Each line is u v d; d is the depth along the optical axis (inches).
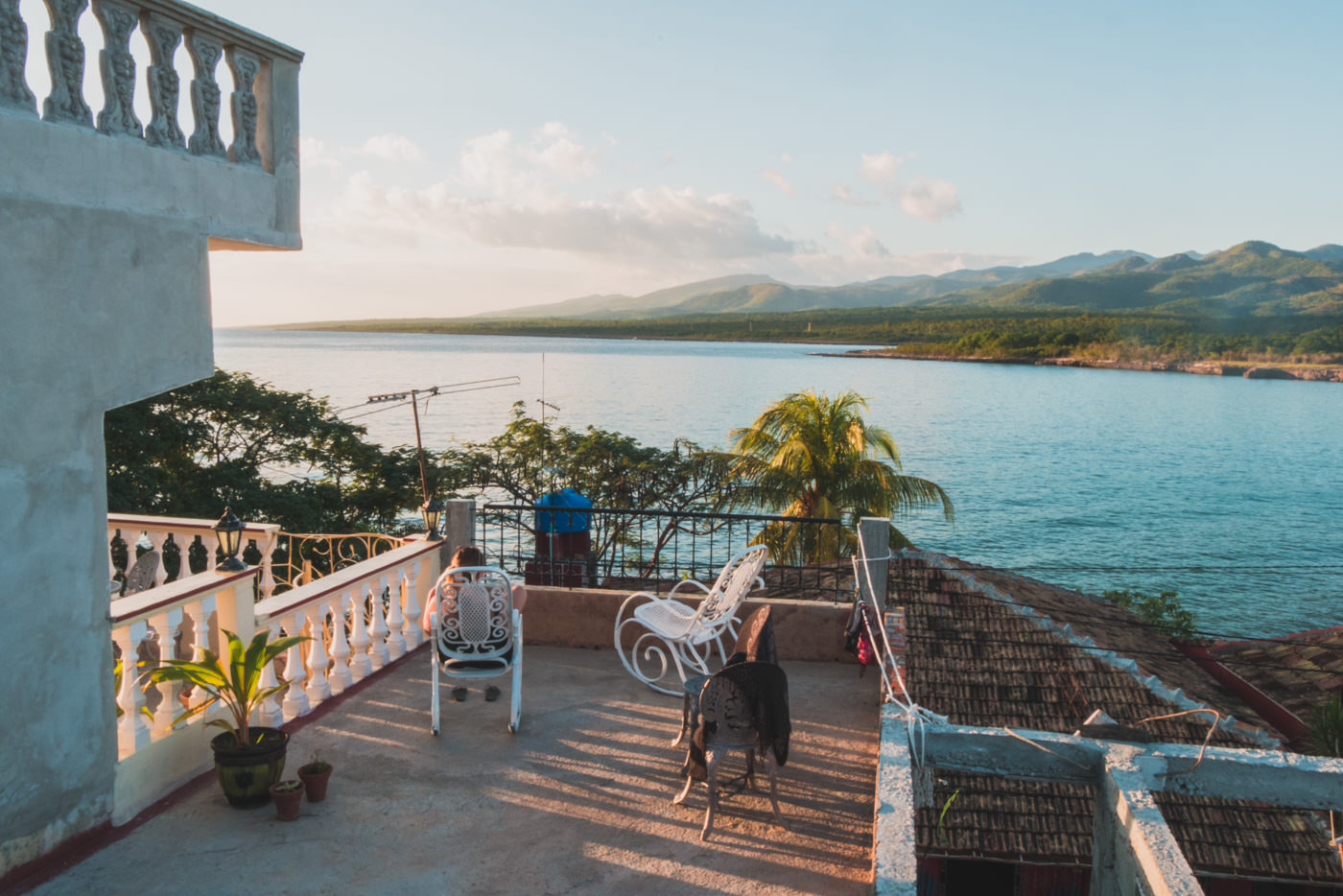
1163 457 3555.6
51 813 155.9
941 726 177.6
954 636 534.9
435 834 171.2
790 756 210.4
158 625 182.1
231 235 189.2
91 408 159.9
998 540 2177.7
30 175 147.1
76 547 158.6
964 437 3902.6
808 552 845.2
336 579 237.5
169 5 170.4
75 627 159.0
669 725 225.6
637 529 946.7
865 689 255.6
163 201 172.6
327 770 181.6
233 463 926.4
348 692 241.9
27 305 147.6
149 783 178.5
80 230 155.9
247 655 177.8
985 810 415.8
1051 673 502.6
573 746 211.6
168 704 185.3
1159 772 167.2
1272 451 3772.1
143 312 169.0
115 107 164.2
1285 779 164.9
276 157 201.8
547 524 353.7
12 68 145.6
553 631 287.9
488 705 235.5
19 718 149.5
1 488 144.8
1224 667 749.9
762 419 938.1
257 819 174.6
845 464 880.9
